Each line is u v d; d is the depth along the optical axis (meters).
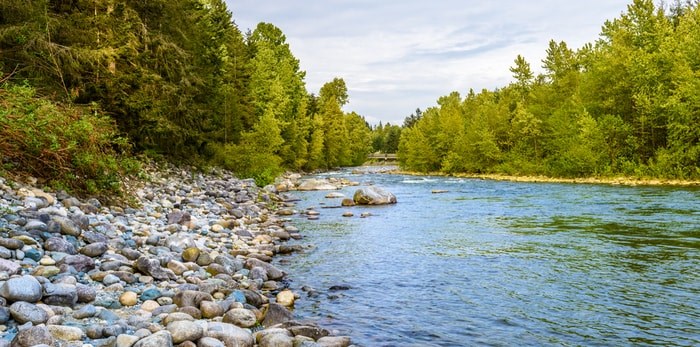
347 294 8.84
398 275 10.15
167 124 21.36
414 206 23.81
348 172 78.44
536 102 67.12
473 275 10.04
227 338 5.90
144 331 5.63
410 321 7.39
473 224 17.19
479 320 7.39
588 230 15.07
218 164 36.41
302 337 6.25
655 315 7.39
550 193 30.03
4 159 11.19
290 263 11.34
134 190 15.85
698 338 6.49
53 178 11.97
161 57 21.72
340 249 12.98
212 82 31.33
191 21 25.47
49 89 16.17
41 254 7.70
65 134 11.67
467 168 68.88
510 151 63.28
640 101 41.25
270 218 18.81
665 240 13.05
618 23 52.75
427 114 94.44
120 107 19.83
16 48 15.80
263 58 57.84
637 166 41.38
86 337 5.45
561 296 8.46
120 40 19.22
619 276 9.62
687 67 37.91
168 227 12.35
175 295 7.22
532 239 13.85
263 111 50.75
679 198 24.12
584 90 50.78
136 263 8.27
